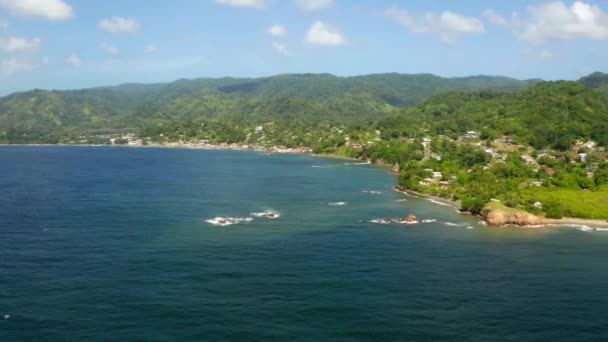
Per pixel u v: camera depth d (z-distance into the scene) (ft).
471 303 376.27
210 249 498.69
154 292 384.68
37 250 488.85
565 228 634.02
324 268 445.78
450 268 455.22
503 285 414.21
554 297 391.04
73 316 344.08
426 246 528.22
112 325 331.77
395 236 568.41
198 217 645.92
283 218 650.43
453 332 331.57
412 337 323.37
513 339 325.01
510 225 645.51
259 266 447.83
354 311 357.41
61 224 595.88
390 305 368.89
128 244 512.63
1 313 347.36
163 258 466.70
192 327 330.13
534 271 451.94
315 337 320.70
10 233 551.59
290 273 430.61
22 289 388.57
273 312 353.10
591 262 481.87
